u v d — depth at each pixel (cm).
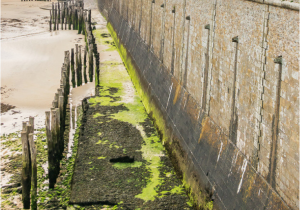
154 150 1928
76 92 2827
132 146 1955
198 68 1658
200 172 1489
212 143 1453
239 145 1257
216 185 1343
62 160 1873
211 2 1478
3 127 2184
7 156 1888
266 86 1069
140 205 1474
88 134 2066
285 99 974
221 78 1400
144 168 1753
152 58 2600
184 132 1745
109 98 2631
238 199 1191
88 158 1820
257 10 1106
